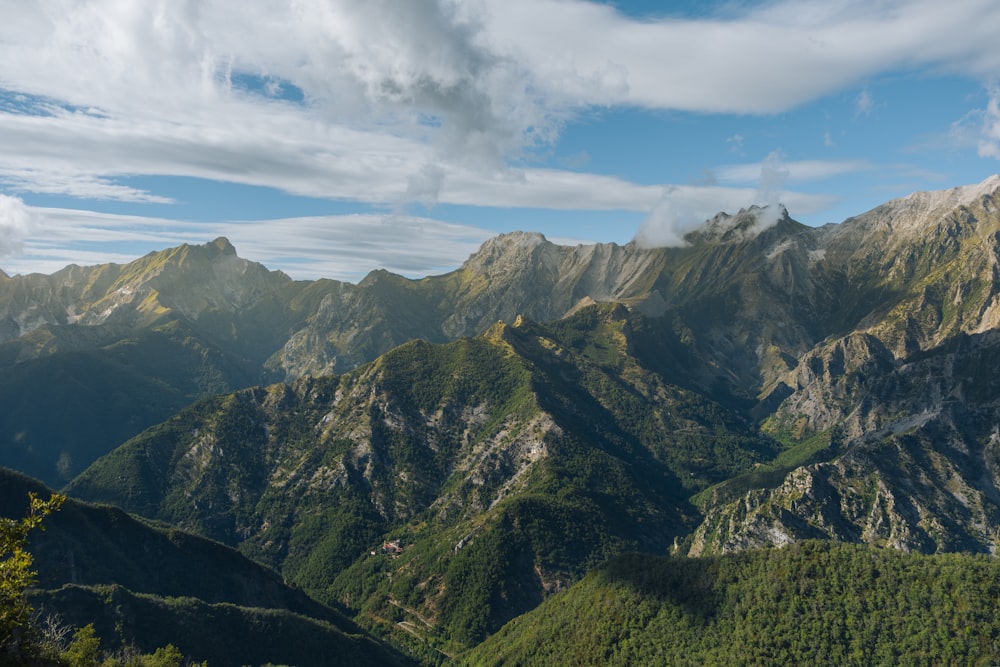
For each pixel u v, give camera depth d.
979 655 197.75
